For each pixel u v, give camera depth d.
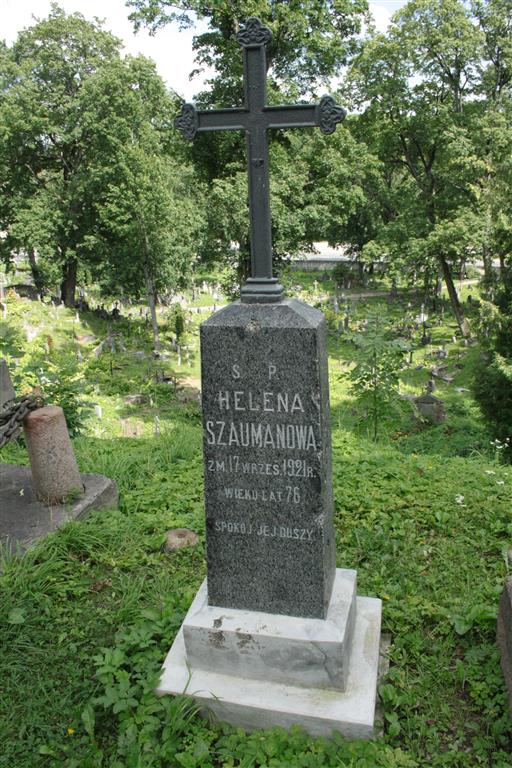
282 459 4.40
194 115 4.37
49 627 5.21
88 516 6.94
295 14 21.61
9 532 6.45
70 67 36.88
